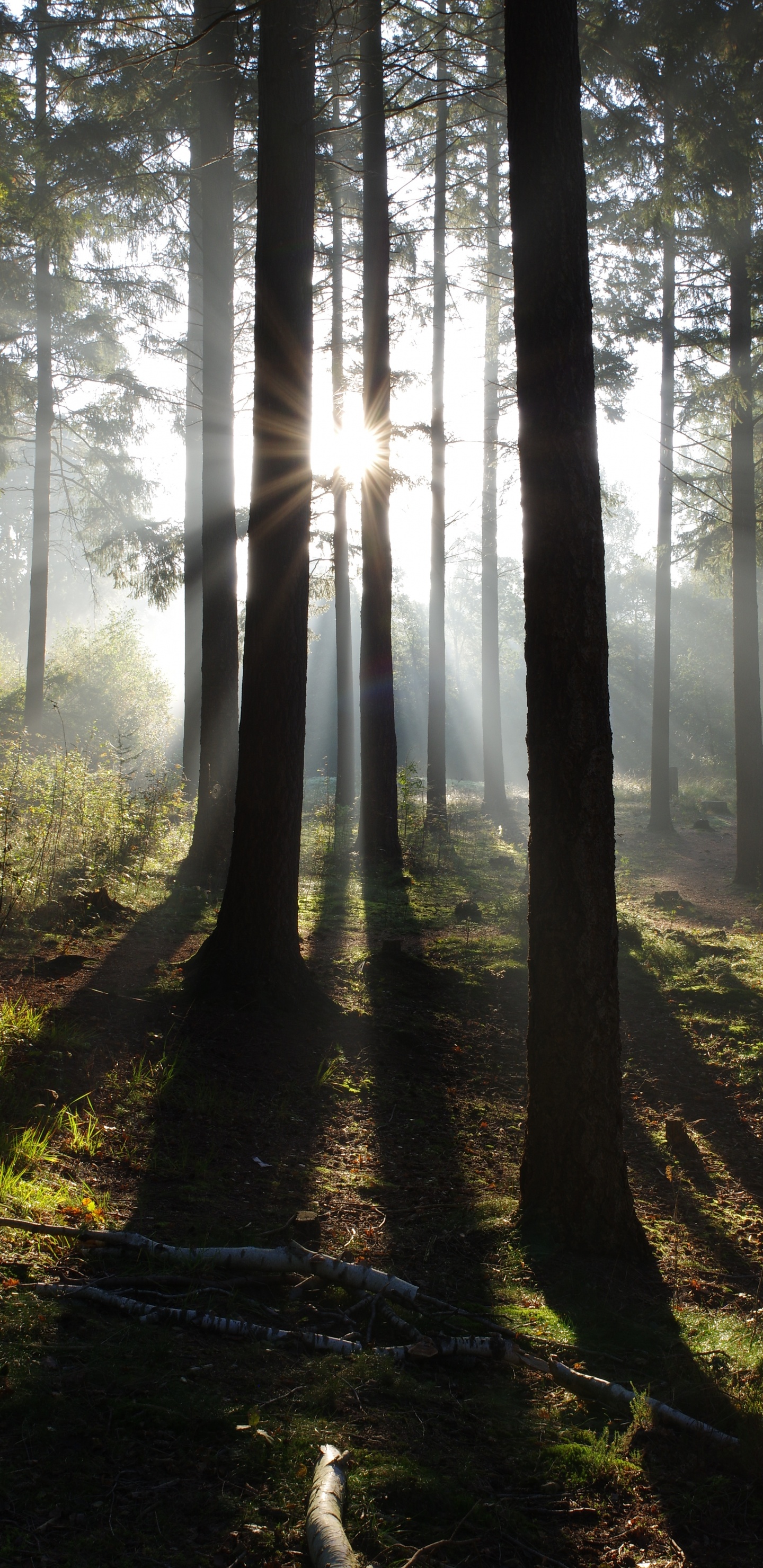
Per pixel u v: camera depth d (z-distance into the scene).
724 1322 4.25
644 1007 9.02
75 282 19.31
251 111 12.80
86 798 12.10
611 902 4.96
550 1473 3.03
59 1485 2.46
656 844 20.92
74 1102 5.27
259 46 8.62
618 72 11.66
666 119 11.95
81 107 12.83
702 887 15.85
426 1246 4.64
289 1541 2.42
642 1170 6.05
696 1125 6.79
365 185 14.62
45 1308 3.22
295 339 7.79
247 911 7.66
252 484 7.85
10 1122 4.75
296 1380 3.19
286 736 7.75
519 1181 5.31
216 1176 4.97
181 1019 6.93
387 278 14.69
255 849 7.68
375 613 14.94
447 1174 5.64
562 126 4.99
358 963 9.30
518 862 16.27
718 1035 8.33
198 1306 3.57
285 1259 4.01
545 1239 4.81
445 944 10.38
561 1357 3.81
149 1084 5.72
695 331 18.02
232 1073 6.35
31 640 20.61
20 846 10.17
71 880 10.30
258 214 7.88
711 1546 2.81
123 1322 3.31
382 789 14.89
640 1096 7.27
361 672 15.05
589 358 5.03
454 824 20.69
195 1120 5.56
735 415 15.59
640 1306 4.38
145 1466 2.60
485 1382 3.56
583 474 4.96
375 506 14.90
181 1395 2.92
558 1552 2.67
